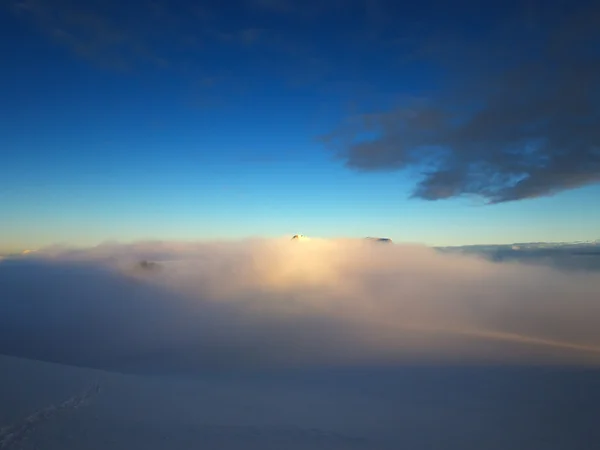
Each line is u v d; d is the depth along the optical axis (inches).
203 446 387.5
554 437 498.9
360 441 434.0
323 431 463.2
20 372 683.4
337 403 645.9
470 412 607.2
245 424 478.3
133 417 480.1
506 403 671.1
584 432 523.8
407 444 437.7
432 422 542.0
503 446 456.4
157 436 410.6
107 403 541.3
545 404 666.8
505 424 548.1
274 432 446.0
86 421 453.1
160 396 611.8
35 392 571.8
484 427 528.4
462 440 466.9
